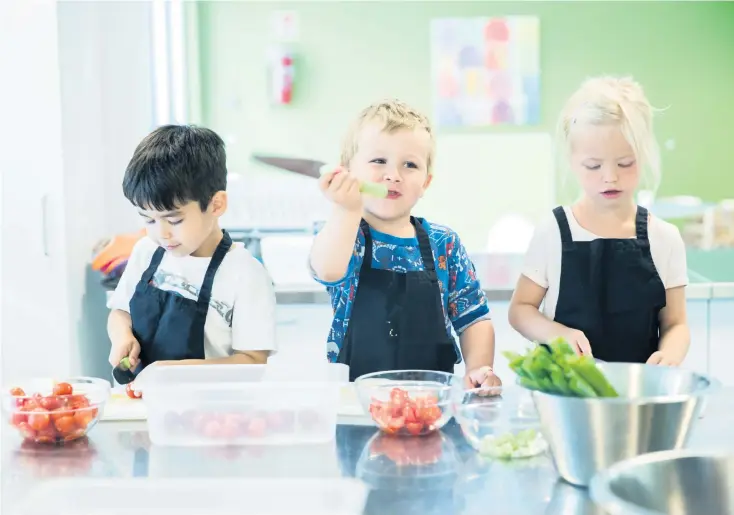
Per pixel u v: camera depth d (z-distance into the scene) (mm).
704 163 3785
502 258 3000
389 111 1656
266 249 2902
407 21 3705
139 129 2719
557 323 1723
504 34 3711
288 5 3691
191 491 980
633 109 1720
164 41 3061
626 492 852
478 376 1396
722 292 2336
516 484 971
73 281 2232
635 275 1785
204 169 1527
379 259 1660
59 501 973
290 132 3734
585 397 950
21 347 1945
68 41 2229
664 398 940
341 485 975
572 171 1802
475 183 3789
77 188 2299
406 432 1161
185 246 1555
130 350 1600
